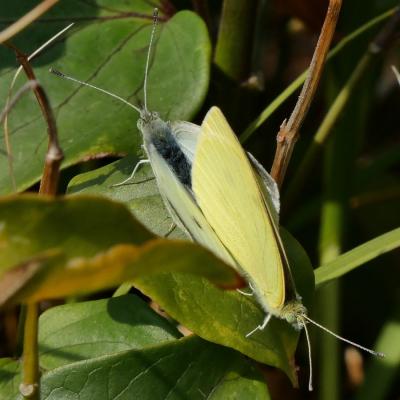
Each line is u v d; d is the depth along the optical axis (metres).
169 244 0.19
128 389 0.22
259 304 0.22
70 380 0.21
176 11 0.25
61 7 0.24
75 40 0.24
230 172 0.22
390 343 0.25
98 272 0.18
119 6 0.24
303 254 0.23
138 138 0.23
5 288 0.18
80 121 0.24
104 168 0.23
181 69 0.24
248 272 0.23
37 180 0.23
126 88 0.24
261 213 0.22
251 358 0.23
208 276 0.19
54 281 0.19
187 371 0.22
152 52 0.24
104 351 0.22
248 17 0.25
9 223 0.18
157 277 0.22
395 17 0.25
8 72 0.24
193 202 0.22
